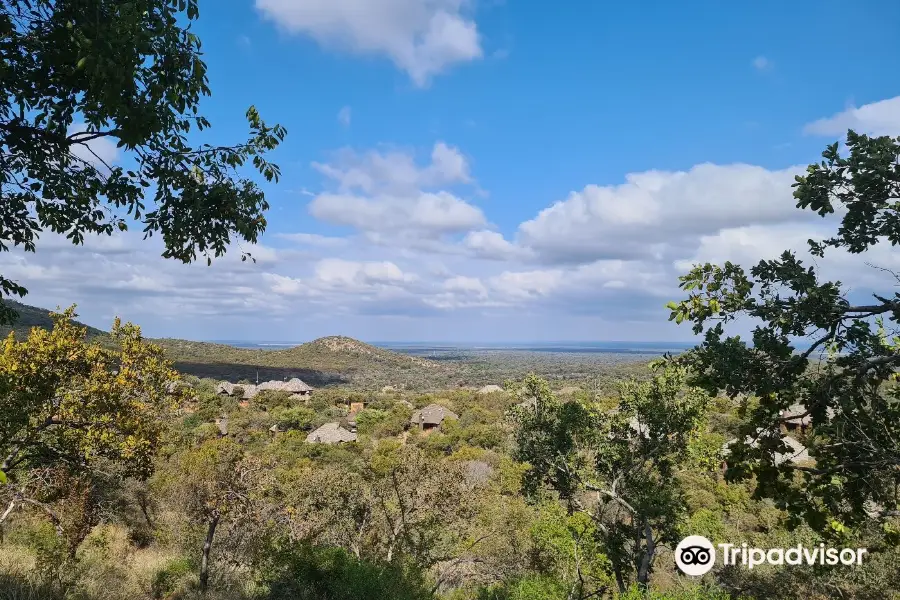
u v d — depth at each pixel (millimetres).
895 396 3701
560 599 11477
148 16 3611
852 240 3771
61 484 10703
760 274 3871
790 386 3672
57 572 9344
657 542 12695
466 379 147500
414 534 16859
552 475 13781
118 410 9188
